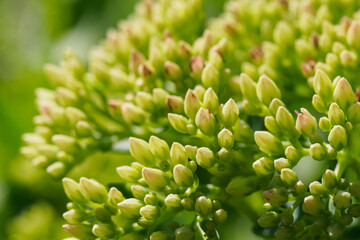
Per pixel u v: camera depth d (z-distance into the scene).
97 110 0.17
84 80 0.17
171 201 0.14
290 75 0.17
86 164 0.19
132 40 0.17
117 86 0.17
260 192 0.16
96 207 0.15
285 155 0.15
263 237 0.16
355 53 0.16
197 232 0.15
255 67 0.17
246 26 0.18
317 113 0.17
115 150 0.17
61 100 0.17
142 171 0.14
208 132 0.15
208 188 0.15
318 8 0.18
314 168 0.17
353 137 0.16
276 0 0.18
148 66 0.16
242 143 0.15
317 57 0.16
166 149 0.15
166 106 0.16
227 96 0.16
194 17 0.18
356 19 0.16
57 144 0.16
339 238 0.14
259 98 0.15
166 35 0.17
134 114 0.16
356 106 0.14
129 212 0.15
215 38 0.17
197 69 0.16
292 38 0.17
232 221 0.19
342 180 0.14
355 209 0.14
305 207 0.14
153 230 0.15
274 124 0.15
